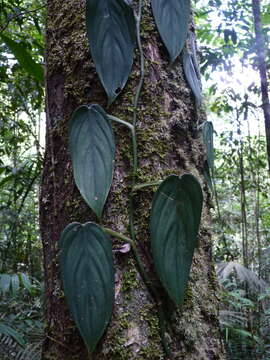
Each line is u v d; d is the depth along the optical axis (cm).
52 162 78
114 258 67
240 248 397
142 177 71
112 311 65
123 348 64
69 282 63
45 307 75
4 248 289
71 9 80
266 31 262
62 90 78
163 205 66
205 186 81
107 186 66
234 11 246
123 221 69
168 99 76
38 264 329
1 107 284
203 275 76
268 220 382
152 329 66
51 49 82
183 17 78
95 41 71
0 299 213
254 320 268
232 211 368
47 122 80
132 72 74
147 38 77
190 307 71
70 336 68
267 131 241
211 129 82
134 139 71
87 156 67
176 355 67
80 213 71
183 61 80
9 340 173
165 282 64
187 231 66
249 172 371
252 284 235
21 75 245
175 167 74
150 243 69
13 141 282
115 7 72
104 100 74
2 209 269
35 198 333
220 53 261
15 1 183
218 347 74
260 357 235
